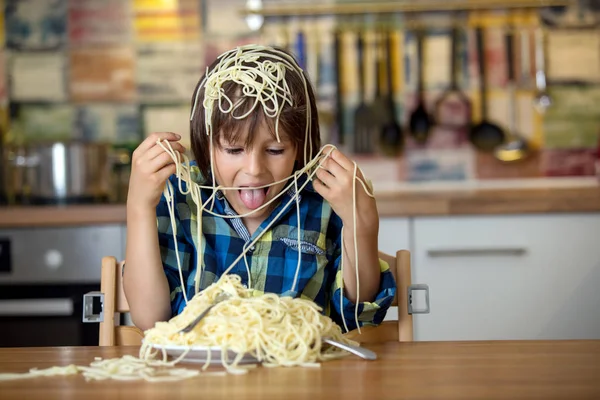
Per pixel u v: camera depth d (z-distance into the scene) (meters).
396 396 0.75
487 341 1.08
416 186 3.08
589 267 2.39
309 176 1.25
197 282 1.22
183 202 1.37
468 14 3.08
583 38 3.06
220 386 0.80
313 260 1.34
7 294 2.48
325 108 3.10
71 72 3.13
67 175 2.71
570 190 2.68
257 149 1.19
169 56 3.12
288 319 0.95
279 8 3.10
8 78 3.14
